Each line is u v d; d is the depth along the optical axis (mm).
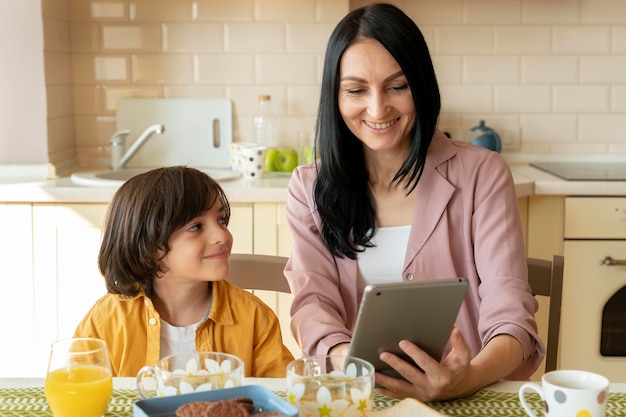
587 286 3025
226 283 1677
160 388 1097
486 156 1729
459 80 3533
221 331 1630
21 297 2922
